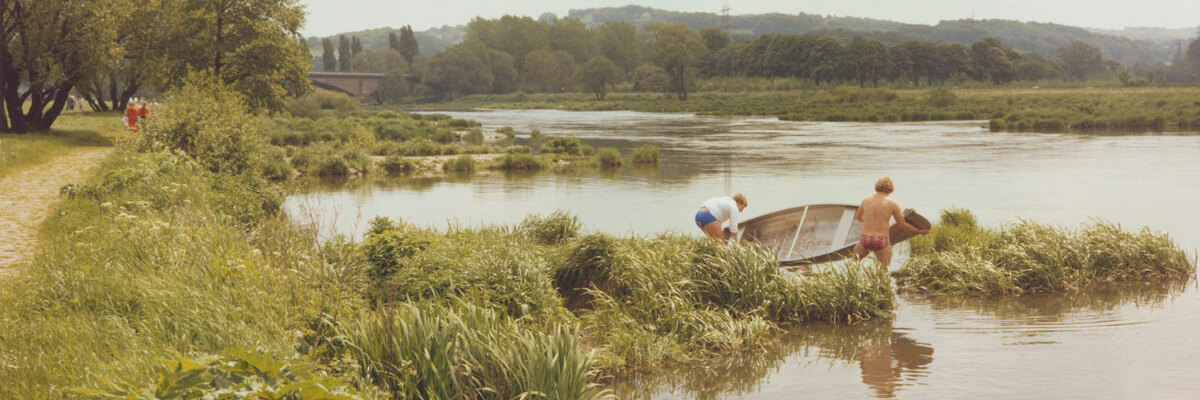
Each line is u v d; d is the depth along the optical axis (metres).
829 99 114.00
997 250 10.55
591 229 15.43
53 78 31.16
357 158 30.06
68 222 10.59
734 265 8.85
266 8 39.66
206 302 5.88
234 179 16.61
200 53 37.91
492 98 167.88
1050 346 7.41
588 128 64.06
